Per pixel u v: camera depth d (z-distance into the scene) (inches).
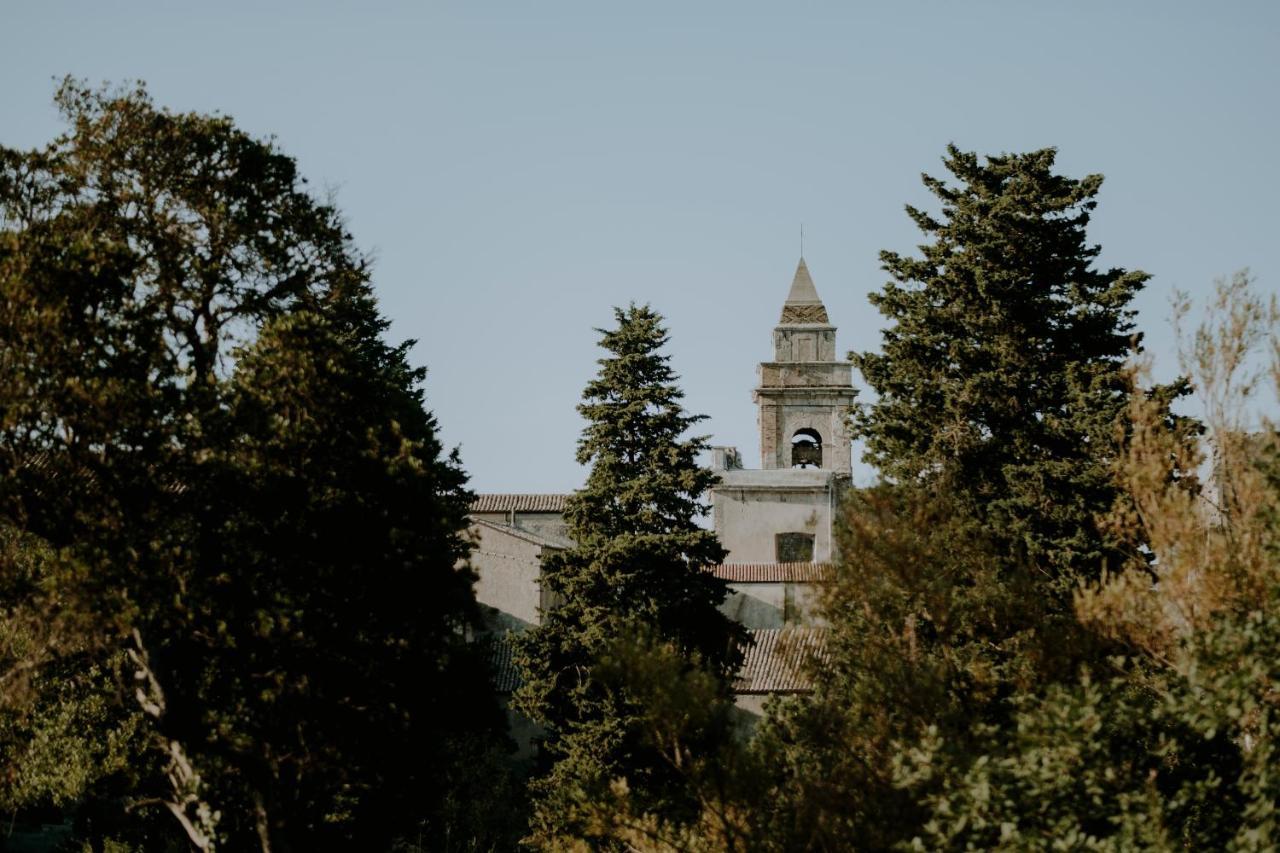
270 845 1039.6
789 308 3203.7
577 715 1729.8
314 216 1131.9
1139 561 953.5
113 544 945.5
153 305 1013.8
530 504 2881.4
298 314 1070.4
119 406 935.7
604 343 1925.4
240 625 990.4
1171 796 780.0
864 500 971.9
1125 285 1489.9
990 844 743.1
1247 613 803.4
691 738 895.7
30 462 961.5
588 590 1766.7
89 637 960.3
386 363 1824.6
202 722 1012.5
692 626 1753.2
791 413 3144.7
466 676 1207.6
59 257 954.1
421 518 1091.9
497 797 1774.1
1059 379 1459.2
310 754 1050.1
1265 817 713.6
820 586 968.3
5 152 1042.1
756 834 856.3
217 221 1065.5
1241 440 881.5
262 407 1022.4
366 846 1210.6
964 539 1026.7
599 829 961.5
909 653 926.4
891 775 826.8
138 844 1403.8
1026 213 1523.1
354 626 1048.8
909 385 1499.8
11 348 946.1
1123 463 922.1
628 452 1881.2
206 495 987.9
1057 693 783.1
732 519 3036.4
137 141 1053.2
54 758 1082.1
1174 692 791.1
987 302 1502.2
